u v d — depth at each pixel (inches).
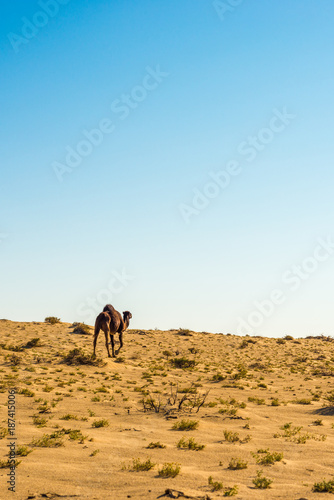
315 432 543.8
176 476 335.6
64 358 1217.4
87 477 332.2
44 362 1146.0
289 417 652.7
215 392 882.1
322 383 1115.3
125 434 492.4
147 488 305.6
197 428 533.6
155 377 1055.6
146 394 789.2
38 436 465.7
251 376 1203.2
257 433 522.9
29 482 316.8
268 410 703.1
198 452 420.5
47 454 395.2
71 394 761.0
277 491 308.8
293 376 1261.1
